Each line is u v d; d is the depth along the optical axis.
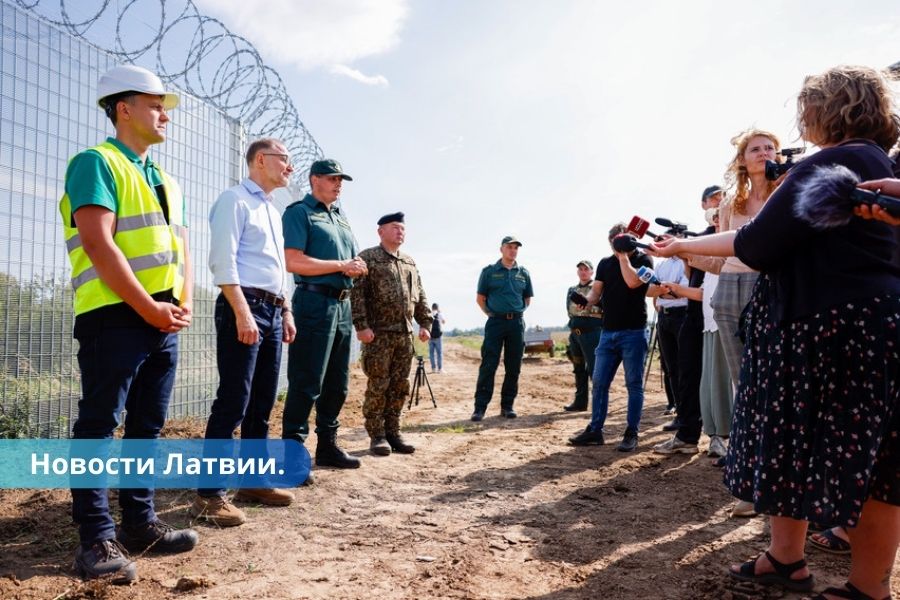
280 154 3.75
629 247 2.85
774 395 2.22
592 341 8.11
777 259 2.22
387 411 5.51
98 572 2.61
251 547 3.10
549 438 6.34
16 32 4.50
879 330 2.03
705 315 4.97
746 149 3.80
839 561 2.84
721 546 3.17
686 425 5.38
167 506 3.68
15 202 4.54
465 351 30.36
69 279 4.98
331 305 4.41
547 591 2.65
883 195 1.93
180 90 5.84
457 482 4.50
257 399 3.86
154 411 3.00
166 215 2.96
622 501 4.02
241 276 3.63
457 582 2.72
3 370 4.55
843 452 2.05
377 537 3.31
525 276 8.02
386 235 5.38
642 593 2.62
